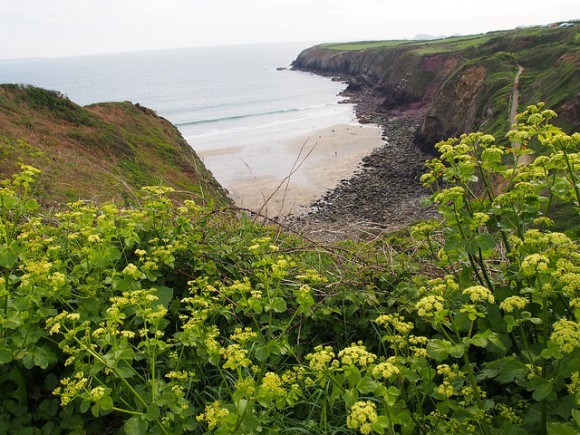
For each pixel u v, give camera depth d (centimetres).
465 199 330
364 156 4619
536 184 320
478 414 234
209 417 221
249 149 5144
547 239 272
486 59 4722
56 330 248
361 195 3450
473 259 374
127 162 3052
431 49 8494
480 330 298
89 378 270
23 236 354
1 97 3080
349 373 225
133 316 339
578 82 3109
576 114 2983
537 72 4256
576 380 213
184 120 7881
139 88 15025
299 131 6238
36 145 2523
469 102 4519
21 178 364
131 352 254
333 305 400
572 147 298
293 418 314
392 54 9981
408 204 3166
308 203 3319
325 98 9806
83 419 280
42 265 291
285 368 350
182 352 304
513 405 280
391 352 372
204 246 437
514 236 310
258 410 296
